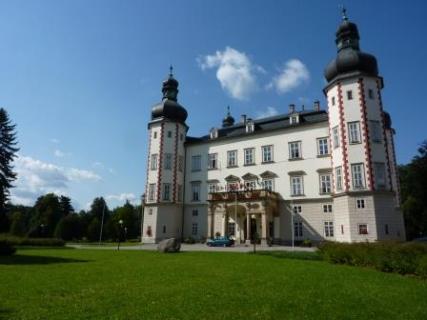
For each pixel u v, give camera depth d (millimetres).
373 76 39375
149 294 11328
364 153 37062
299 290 12289
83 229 89312
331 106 41375
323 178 43625
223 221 46438
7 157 58750
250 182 49156
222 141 53531
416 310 9805
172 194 52812
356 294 11773
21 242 45375
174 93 58656
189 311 9242
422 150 53594
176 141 54875
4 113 60031
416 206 57250
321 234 42250
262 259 23891
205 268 18531
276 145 48250
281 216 45469
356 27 42719
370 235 34844
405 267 16453
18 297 10719
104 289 12188
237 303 10203
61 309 9312
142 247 44031
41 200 96812
